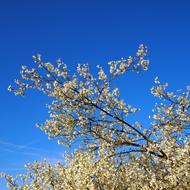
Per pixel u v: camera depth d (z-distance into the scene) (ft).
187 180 49.78
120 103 55.88
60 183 59.67
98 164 53.47
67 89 53.98
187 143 51.55
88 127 55.16
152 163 55.52
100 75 55.47
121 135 55.77
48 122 55.21
